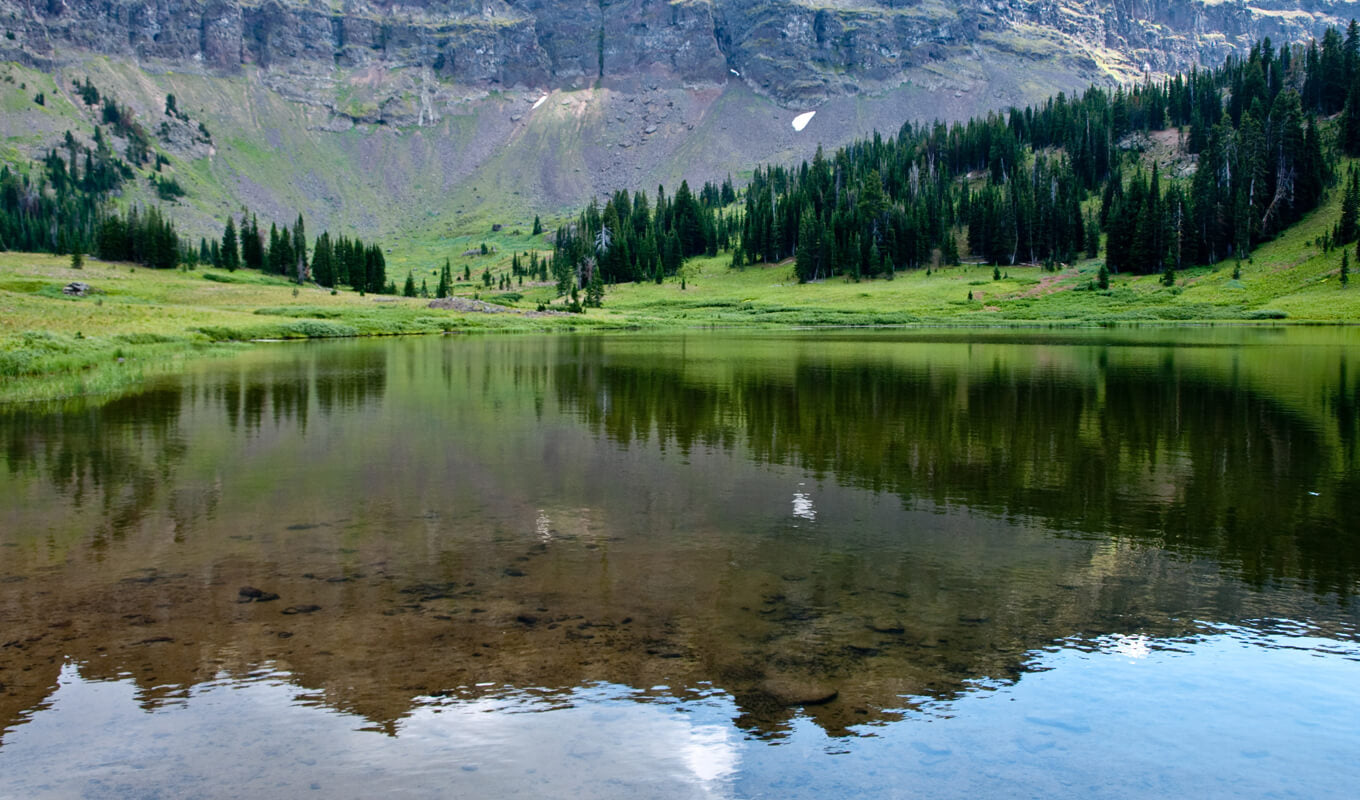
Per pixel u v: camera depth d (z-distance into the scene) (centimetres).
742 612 986
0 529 1367
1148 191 14825
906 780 634
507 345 7106
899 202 17775
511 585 1079
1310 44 18612
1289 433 2402
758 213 19075
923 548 1270
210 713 732
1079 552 1254
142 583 1084
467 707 745
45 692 770
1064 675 826
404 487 1712
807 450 2167
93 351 4762
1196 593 1072
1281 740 705
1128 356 5278
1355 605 1030
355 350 6316
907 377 4056
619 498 1616
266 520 1432
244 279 14975
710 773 638
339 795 607
